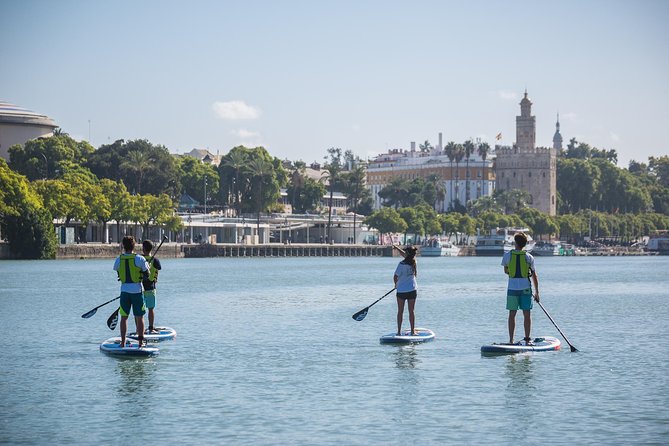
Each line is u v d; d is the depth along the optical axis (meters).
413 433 23.31
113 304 62.09
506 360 34.09
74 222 183.38
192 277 110.06
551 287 93.50
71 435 23.12
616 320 51.19
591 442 22.45
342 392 28.23
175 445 22.22
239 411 25.67
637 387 28.95
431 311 57.38
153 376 30.91
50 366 32.84
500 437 22.94
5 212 147.50
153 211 181.12
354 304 63.78
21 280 94.94
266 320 50.72
